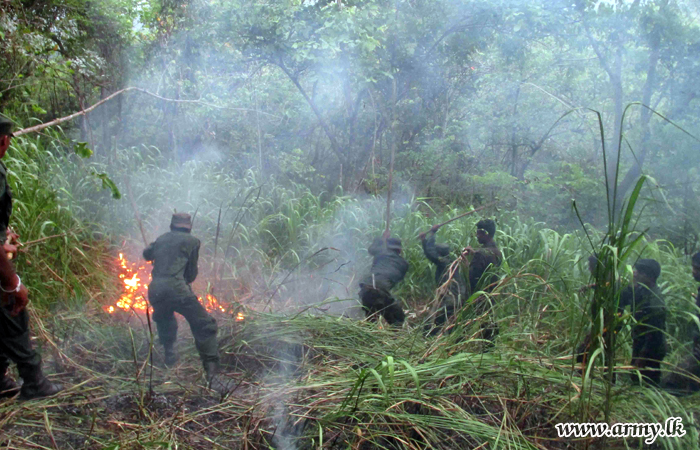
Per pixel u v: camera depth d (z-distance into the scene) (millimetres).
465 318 4602
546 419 3639
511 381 3830
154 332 4820
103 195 7266
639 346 4176
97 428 3354
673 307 5258
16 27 7430
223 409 3668
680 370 4133
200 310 4137
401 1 9719
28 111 8445
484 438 3340
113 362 4297
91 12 9375
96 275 5590
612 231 3391
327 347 4500
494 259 5387
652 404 3727
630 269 3197
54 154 8438
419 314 5840
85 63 8672
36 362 3529
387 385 3592
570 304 4660
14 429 3246
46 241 5344
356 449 3225
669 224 8125
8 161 6223
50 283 5082
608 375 3447
